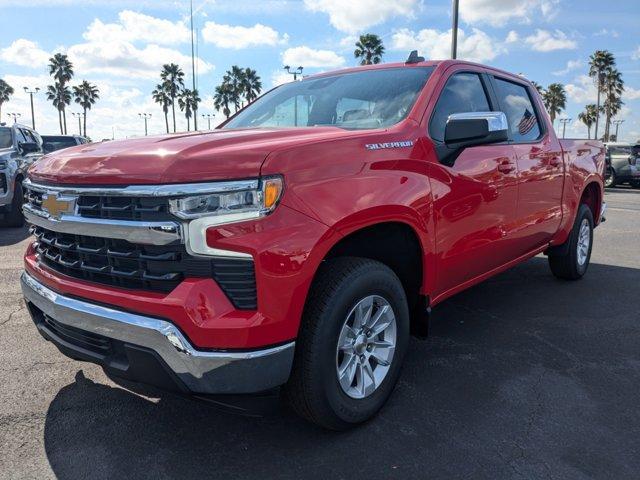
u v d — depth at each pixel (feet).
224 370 7.47
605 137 187.73
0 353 12.57
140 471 8.23
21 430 9.32
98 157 8.37
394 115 10.90
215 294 7.46
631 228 33.17
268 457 8.57
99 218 8.12
